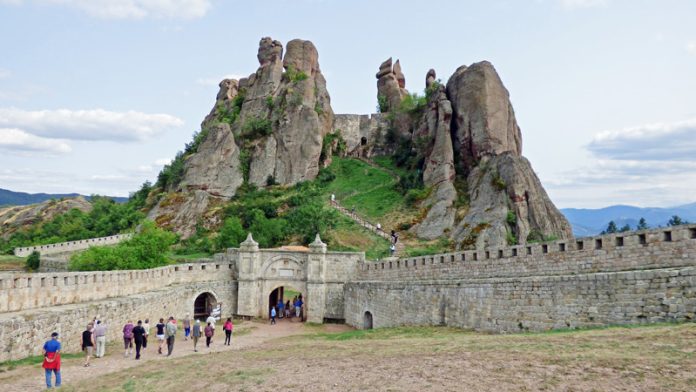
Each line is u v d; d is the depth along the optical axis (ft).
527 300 102.06
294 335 147.02
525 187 268.82
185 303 178.60
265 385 68.80
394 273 171.32
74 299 123.34
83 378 82.58
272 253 197.36
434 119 346.33
